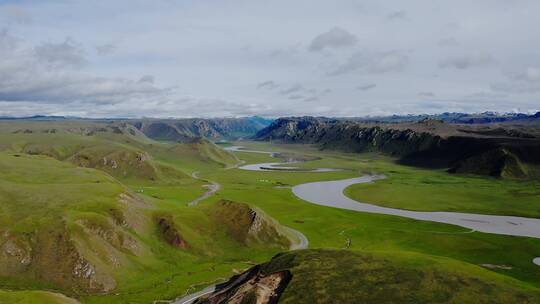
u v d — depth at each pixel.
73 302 98.62
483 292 87.12
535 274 135.88
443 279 91.69
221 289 112.38
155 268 134.38
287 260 104.44
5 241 123.38
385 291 87.06
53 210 138.88
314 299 85.88
